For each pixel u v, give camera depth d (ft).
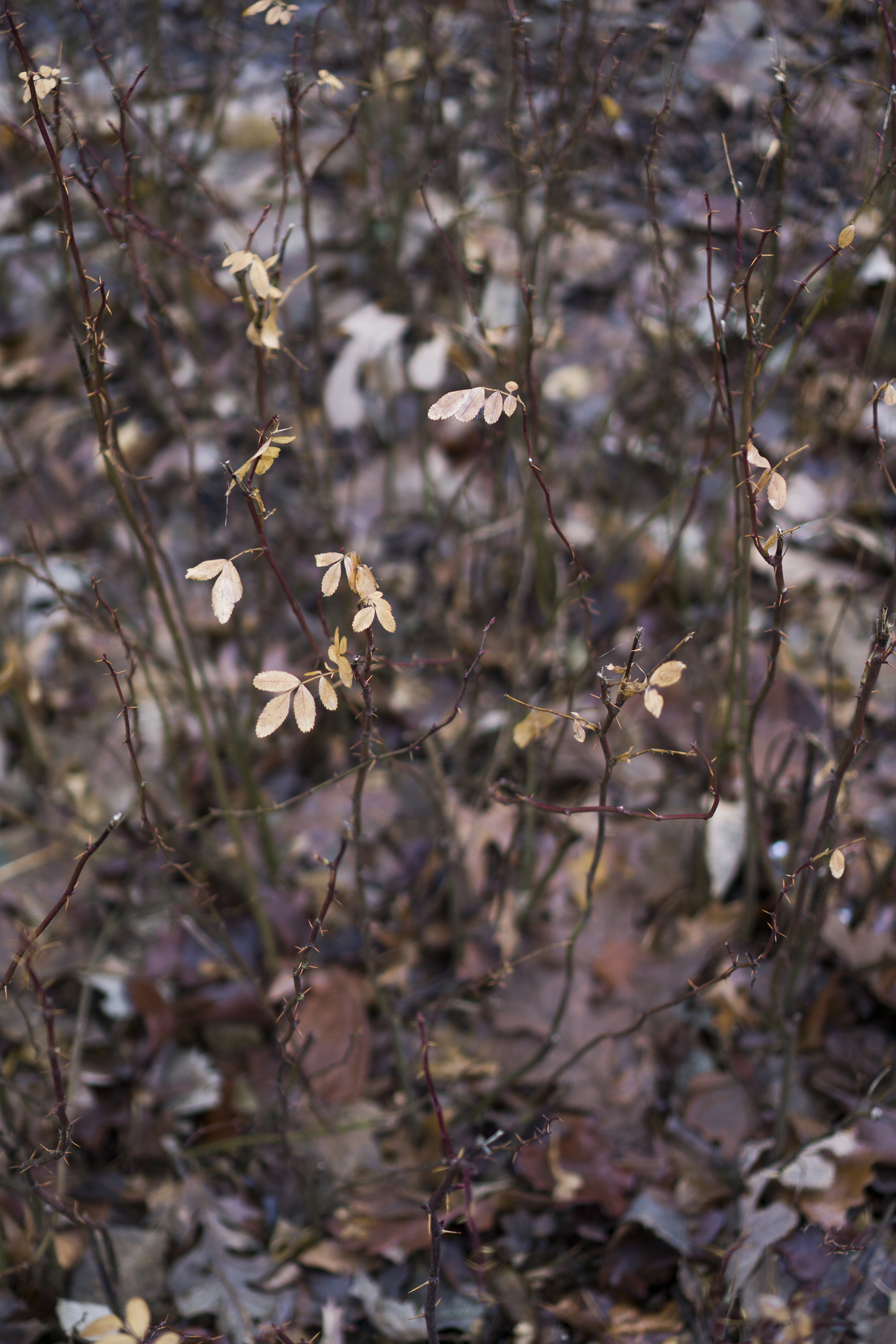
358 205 6.38
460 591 5.41
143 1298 4.36
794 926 4.37
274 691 3.66
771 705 4.91
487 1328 4.31
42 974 4.79
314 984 4.71
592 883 4.20
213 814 4.33
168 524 6.13
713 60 5.76
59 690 5.49
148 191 5.74
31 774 5.18
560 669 5.04
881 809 4.84
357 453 6.25
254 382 6.08
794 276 5.44
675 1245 4.31
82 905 4.93
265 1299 4.35
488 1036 4.68
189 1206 4.47
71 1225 4.42
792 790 4.74
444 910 4.90
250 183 6.69
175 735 5.19
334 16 6.52
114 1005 4.77
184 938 4.87
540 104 5.35
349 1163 4.52
